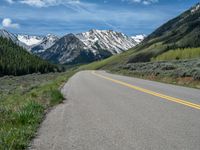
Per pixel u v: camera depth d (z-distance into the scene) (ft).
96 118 33.81
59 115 36.35
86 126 29.55
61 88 80.48
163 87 76.13
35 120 30.86
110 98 53.42
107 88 75.61
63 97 53.93
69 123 31.24
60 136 25.54
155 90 67.67
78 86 85.61
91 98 54.34
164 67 141.90
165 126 28.86
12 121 29.14
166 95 56.80
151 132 26.48
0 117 30.17
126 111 38.29
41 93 59.98
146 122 30.91
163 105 43.24
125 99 51.37
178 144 22.50
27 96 58.13
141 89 70.54
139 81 103.45
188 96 54.95
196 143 22.74
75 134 26.22
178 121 31.24
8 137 22.61
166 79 104.99
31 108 35.73
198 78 86.79
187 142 23.03
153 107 41.34
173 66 140.36
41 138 24.89
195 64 134.00
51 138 24.86
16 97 62.44
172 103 45.37
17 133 24.07
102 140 23.98
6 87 114.32
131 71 181.98
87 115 36.01
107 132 26.73
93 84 92.27
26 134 25.09
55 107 43.55
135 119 32.63
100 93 63.10
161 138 24.31
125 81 103.86
